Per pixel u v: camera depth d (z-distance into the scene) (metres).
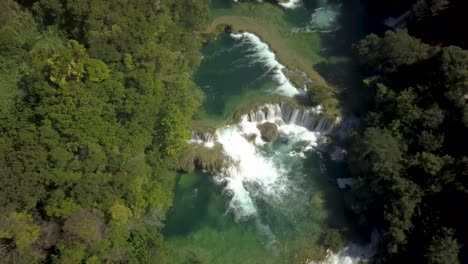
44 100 70.00
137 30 85.06
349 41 108.81
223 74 101.81
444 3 97.44
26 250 62.25
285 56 105.19
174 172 86.44
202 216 83.62
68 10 84.56
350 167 83.38
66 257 62.03
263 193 87.12
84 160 69.38
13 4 91.88
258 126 95.25
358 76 99.81
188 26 100.00
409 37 89.94
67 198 66.31
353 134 84.06
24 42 85.44
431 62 85.56
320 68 102.56
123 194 72.19
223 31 111.00
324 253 79.12
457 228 71.06
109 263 67.75
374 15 114.81
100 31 83.44
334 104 93.88
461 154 75.44
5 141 67.62
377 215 79.50
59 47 83.06
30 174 64.31
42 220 65.31
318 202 85.25
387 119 82.50
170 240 80.38
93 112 71.31
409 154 78.44
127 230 71.62
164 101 82.50
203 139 90.88
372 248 79.06
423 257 69.19
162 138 80.25
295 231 82.06
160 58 84.12
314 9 117.31
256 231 82.06
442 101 81.12
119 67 80.31
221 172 88.00
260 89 98.50
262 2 117.25
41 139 66.75
